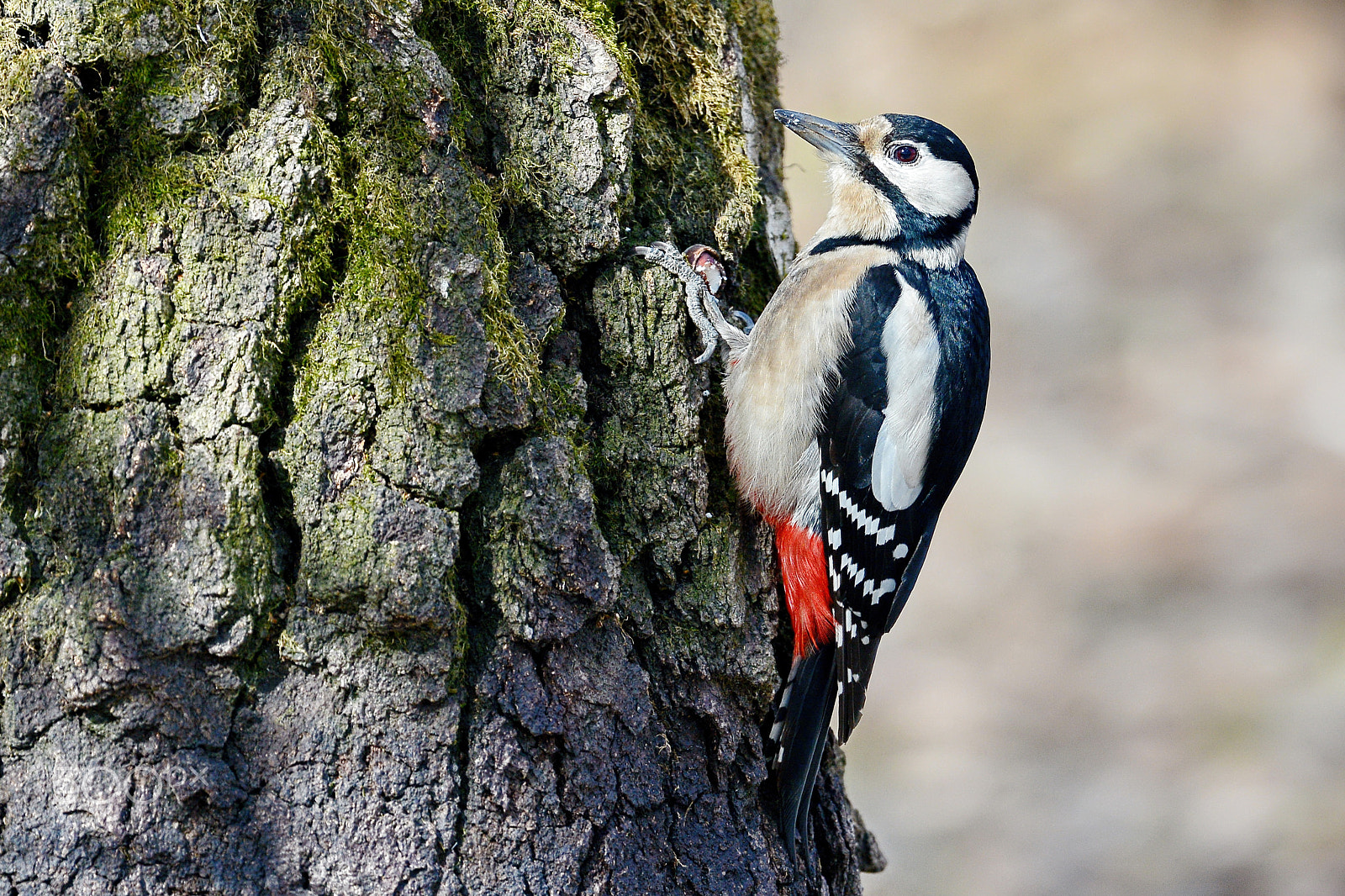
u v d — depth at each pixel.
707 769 6.57
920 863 13.59
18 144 5.20
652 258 6.66
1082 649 15.85
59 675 5.22
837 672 7.79
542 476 5.84
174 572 5.30
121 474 5.29
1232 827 13.37
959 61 26.09
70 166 5.27
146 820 5.23
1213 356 19.91
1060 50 26.03
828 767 7.81
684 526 6.59
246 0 5.43
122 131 5.37
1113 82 25.27
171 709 5.29
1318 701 14.56
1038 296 21.48
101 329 5.33
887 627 8.55
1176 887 12.94
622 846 5.98
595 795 5.91
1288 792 13.54
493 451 5.84
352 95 5.56
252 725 5.40
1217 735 14.62
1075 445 18.91
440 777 5.57
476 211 5.78
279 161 5.43
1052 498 18.05
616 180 6.33
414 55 5.68
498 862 5.66
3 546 5.21
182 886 5.26
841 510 7.96
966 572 17.22
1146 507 17.59
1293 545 16.62
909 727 15.31
